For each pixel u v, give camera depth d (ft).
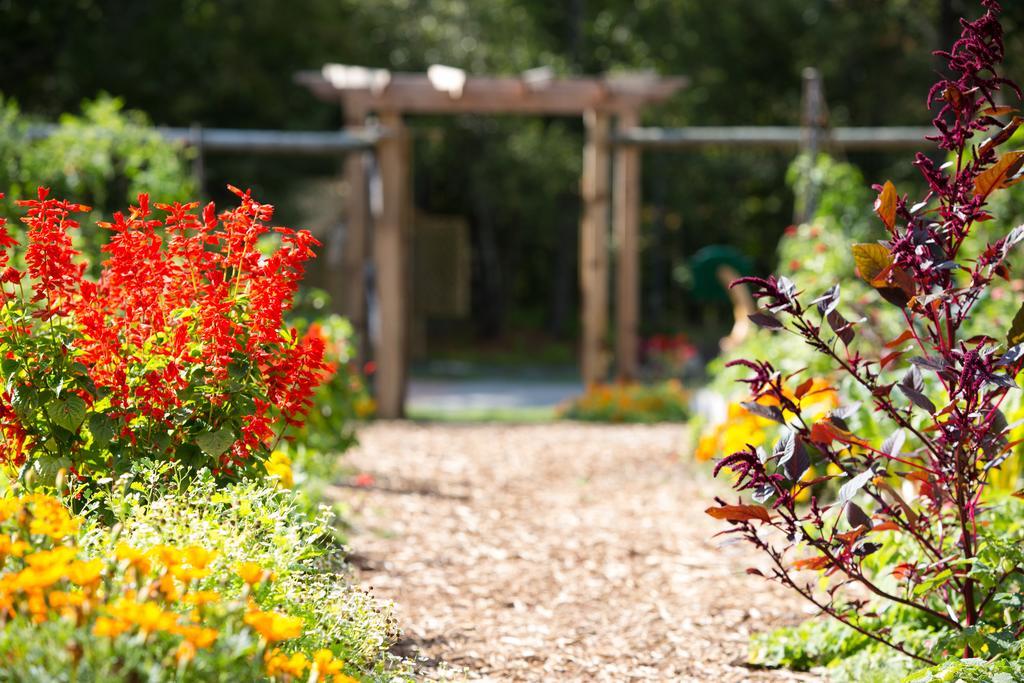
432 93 40.81
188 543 10.08
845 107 85.30
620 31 88.28
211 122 69.56
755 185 92.99
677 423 39.11
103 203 29.45
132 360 12.87
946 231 10.82
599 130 42.47
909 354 15.39
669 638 14.21
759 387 11.01
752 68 87.76
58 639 7.14
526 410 48.06
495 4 84.74
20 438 12.39
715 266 68.54
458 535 19.38
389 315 40.52
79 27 63.21
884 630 13.23
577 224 97.14
